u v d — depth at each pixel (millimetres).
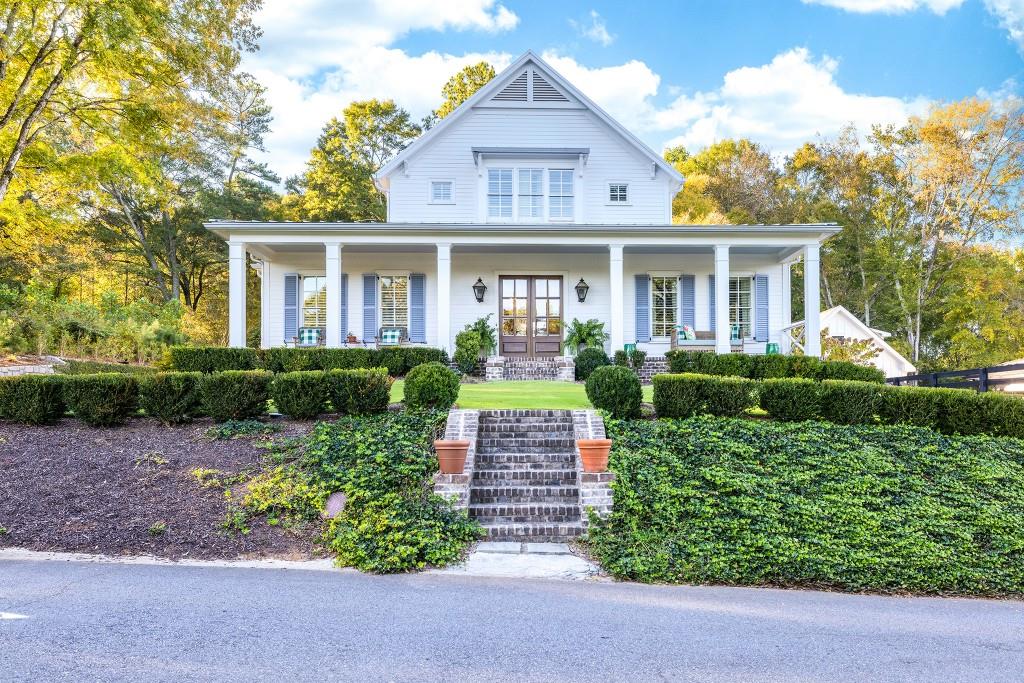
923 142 27328
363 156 30250
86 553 4949
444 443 5859
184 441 7027
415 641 3496
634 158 15969
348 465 6301
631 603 4270
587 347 14117
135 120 12906
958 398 7359
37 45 11742
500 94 15914
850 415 7641
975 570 4887
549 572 4875
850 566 4863
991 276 23719
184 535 5215
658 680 3086
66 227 17984
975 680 3217
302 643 3420
